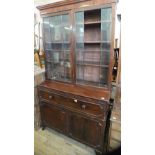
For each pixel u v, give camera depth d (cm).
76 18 156
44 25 185
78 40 164
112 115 137
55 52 195
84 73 177
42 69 203
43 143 181
